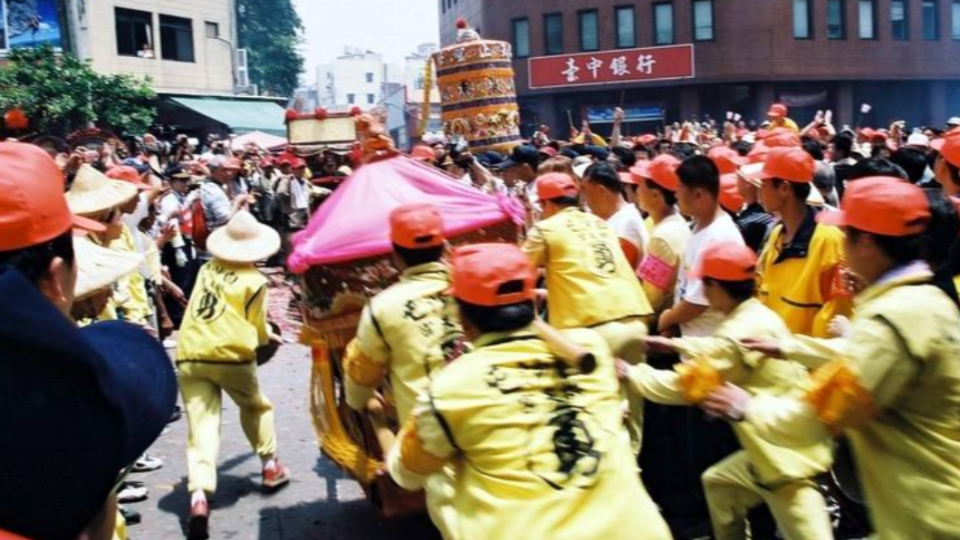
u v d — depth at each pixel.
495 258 3.07
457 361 3.08
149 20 30.02
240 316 5.78
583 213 5.27
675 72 38.78
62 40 27.55
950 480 2.98
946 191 5.49
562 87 40.47
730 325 4.01
